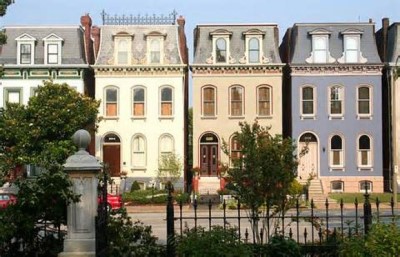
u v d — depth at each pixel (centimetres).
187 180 5056
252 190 1388
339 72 4747
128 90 4775
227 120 4747
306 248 1338
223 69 4750
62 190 1243
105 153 4750
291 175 1392
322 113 4744
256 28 4788
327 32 4762
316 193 4419
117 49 4791
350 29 4759
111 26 4866
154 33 4803
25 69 4719
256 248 1288
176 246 1266
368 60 4750
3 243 1242
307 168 4722
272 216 1473
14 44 4766
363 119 4734
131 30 4859
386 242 1184
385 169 4850
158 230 2414
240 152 1434
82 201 1258
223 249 1190
